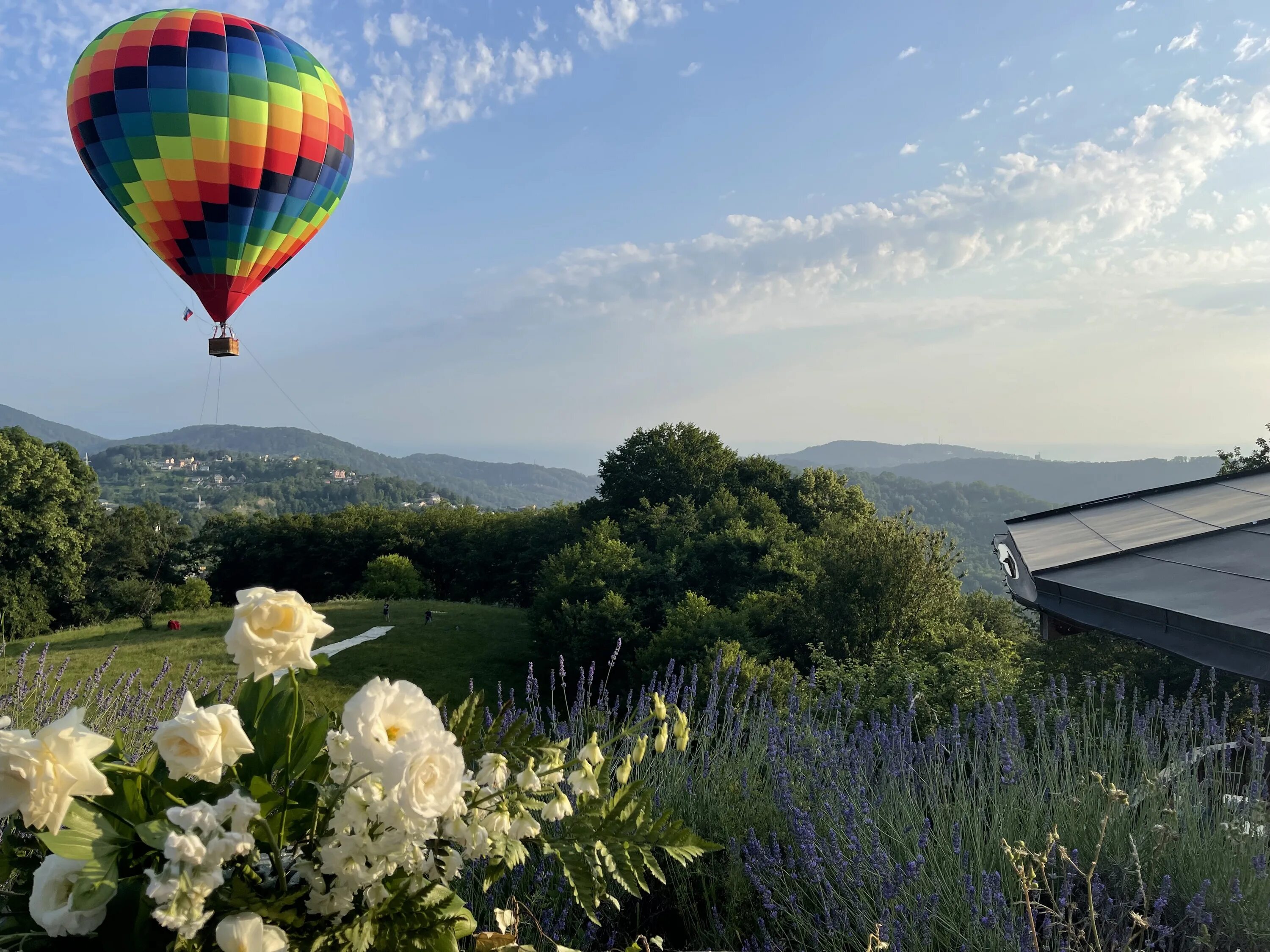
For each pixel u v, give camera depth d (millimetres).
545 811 1783
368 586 53844
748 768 3658
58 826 1316
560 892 2574
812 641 22625
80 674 20984
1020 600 11133
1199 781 3582
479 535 62188
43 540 45625
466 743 1840
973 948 2488
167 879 1285
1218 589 8062
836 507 49219
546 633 31906
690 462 50844
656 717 2023
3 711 4211
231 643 1494
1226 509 11867
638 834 1820
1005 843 2553
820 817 3234
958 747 3771
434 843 1642
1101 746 3953
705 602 25984
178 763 1375
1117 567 9758
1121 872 2799
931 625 21172
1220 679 6434
